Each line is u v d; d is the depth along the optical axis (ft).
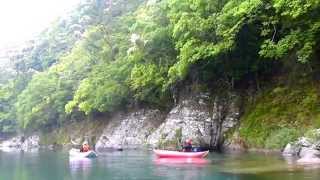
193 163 99.45
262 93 127.85
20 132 286.87
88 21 307.37
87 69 230.48
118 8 255.91
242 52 127.03
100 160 120.16
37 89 262.47
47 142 254.27
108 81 190.29
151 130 165.17
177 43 130.82
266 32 105.40
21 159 144.46
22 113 275.39
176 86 153.48
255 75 131.64
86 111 195.72
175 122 141.79
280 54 102.32
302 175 68.85
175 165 96.89
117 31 219.00
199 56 119.85
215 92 137.80
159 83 152.87
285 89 121.80
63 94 238.27
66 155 159.12
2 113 303.89
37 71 327.67
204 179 71.92
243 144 120.98
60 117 241.14
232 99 132.98
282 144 108.06
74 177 85.20
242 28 117.91
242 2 109.40
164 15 160.25
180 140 136.26
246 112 127.85
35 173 96.94
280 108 118.21
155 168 92.32
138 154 135.95
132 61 169.78
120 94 182.80
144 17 175.83
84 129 218.59
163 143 141.08
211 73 137.59
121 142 175.01
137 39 164.45
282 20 105.60
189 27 123.65
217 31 116.37
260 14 108.88
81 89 201.77
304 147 96.73
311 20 99.19
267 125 117.19
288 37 101.35
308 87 116.47
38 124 267.80
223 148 127.85
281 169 77.25
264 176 70.33
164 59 156.25
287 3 93.97
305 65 119.24
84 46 244.01
